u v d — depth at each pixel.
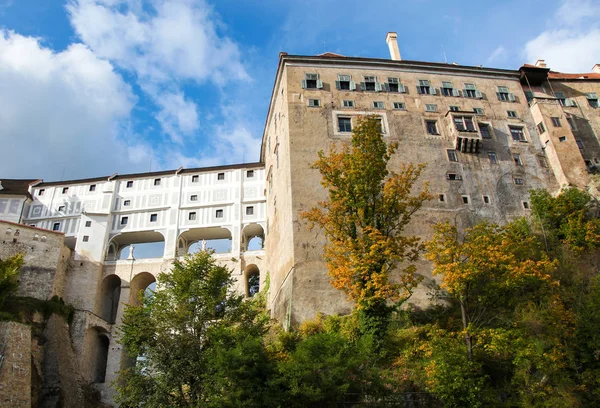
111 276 53.66
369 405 21.88
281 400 20.89
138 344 26.61
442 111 46.00
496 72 49.72
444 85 47.69
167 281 29.73
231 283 30.73
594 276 29.48
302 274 35.00
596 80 52.66
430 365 22.61
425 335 28.36
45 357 40.09
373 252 26.97
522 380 23.44
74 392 40.59
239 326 28.03
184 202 56.69
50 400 37.91
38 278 45.75
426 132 44.47
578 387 22.86
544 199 39.56
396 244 28.08
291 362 21.92
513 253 24.62
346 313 33.28
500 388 24.00
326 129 42.53
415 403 23.30
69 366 41.75
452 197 41.12
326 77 45.75
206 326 28.06
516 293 26.72
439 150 43.53
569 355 23.38
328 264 29.03
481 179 42.66
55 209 57.22
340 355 22.06
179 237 55.31
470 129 44.12
